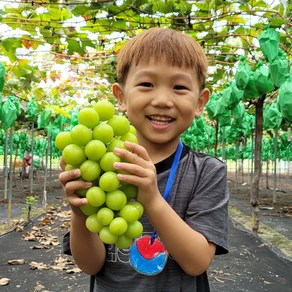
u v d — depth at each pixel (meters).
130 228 1.17
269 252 5.88
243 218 9.09
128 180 1.14
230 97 6.31
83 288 4.40
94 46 6.43
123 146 1.17
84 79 11.12
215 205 1.54
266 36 4.86
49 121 9.79
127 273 1.58
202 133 12.50
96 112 1.16
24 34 6.30
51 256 5.70
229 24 5.91
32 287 4.44
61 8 5.40
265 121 7.68
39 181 21.05
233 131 11.59
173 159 1.65
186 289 1.57
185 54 1.44
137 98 1.44
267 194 14.91
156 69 1.41
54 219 8.83
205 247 1.41
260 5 5.28
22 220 8.33
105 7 5.11
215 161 1.68
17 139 16.17
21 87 7.74
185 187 1.61
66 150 1.14
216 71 8.33
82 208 1.19
